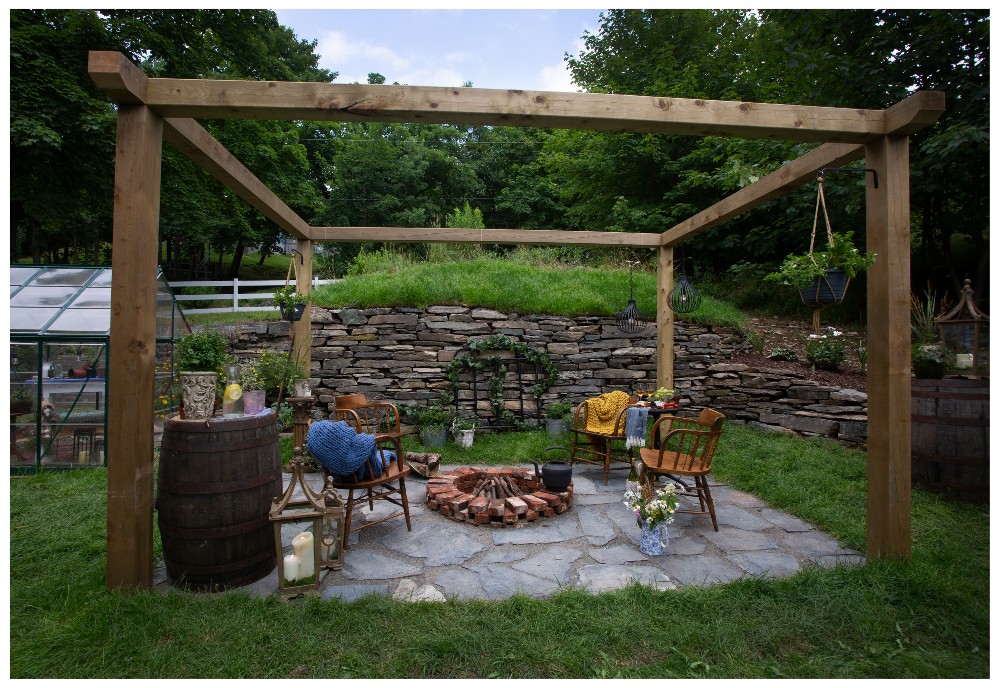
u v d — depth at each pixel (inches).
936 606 90.0
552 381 243.1
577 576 103.6
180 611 86.4
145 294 92.5
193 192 384.8
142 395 92.7
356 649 78.1
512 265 292.5
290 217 177.3
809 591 93.4
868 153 108.7
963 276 283.6
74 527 125.1
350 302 245.0
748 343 264.5
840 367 241.8
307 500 96.0
